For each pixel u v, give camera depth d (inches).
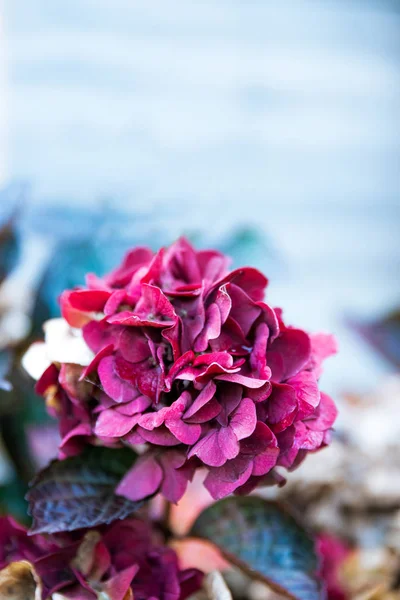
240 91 54.1
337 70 56.0
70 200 34.7
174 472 22.6
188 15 52.4
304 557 25.1
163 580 23.5
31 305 31.3
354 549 30.2
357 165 57.8
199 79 53.3
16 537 24.4
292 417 21.6
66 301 23.3
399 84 57.8
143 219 33.9
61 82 50.6
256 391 21.5
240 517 25.8
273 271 34.9
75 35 50.4
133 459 24.3
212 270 23.8
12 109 49.9
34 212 33.0
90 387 22.7
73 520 22.9
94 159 51.2
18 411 30.8
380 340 41.3
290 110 55.5
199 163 53.7
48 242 33.1
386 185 58.6
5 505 30.9
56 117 50.6
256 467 21.7
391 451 31.9
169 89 52.7
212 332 21.8
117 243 32.7
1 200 31.2
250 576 25.6
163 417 21.3
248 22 53.6
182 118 53.2
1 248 30.9
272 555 25.2
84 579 22.9
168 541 26.0
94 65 51.0
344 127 56.9
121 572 22.8
